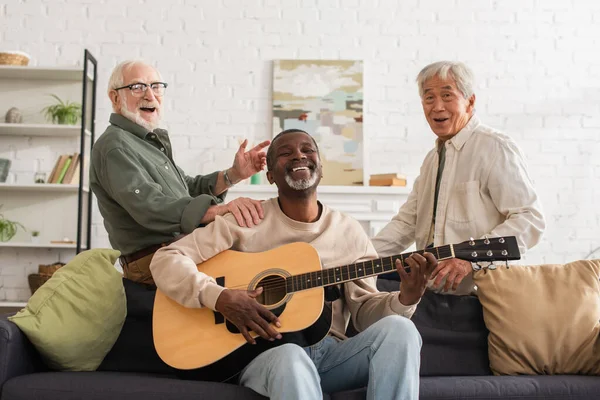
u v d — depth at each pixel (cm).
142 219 254
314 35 523
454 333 250
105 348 234
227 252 227
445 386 216
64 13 517
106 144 268
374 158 516
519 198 266
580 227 514
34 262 502
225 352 207
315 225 233
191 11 521
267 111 516
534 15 530
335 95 515
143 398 200
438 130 286
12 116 496
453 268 245
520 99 524
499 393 216
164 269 220
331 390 216
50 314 221
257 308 206
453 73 283
